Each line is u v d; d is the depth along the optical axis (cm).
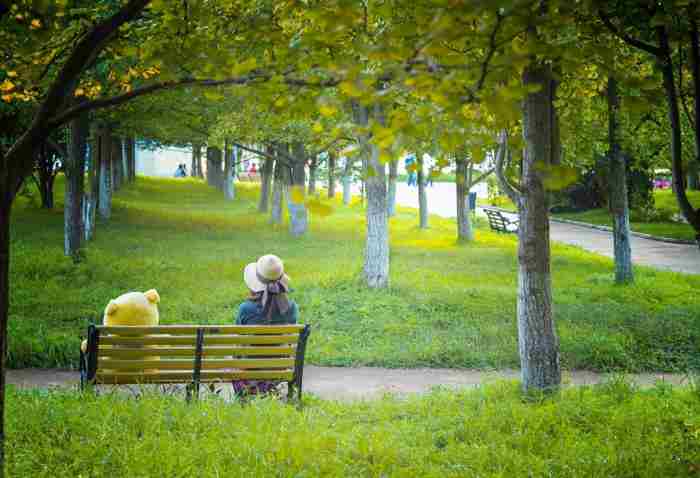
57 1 549
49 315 1386
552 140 928
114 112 2372
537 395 837
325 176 4862
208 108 2422
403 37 392
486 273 2225
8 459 543
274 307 829
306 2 538
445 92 363
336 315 1498
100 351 745
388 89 378
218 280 1883
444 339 1326
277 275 828
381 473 551
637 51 833
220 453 569
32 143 470
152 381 760
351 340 1327
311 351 1226
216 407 687
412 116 389
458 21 349
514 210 5312
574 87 1038
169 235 2903
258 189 6262
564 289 1956
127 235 2817
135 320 900
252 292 839
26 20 536
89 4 995
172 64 484
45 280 1752
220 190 5922
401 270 2178
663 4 629
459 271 2255
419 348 1245
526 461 592
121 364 749
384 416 760
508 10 348
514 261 2534
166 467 537
